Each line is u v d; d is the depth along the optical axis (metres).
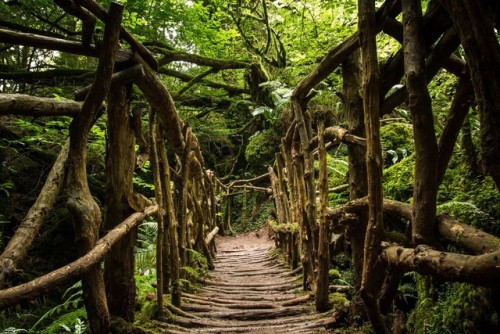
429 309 2.13
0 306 1.26
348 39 2.41
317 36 6.58
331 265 4.07
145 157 2.70
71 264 1.52
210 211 6.73
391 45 4.77
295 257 4.75
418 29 1.47
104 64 1.73
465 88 1.46
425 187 1.42
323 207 2.85
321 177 2.82
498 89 1.04
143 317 2.62
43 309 3.83
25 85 6.45
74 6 1.64
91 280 1.76
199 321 2.87
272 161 9.51
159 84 2.28
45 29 6.68
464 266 1.07
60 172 1.87
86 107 1.75
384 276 1.68
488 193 2.12
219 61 7.86
